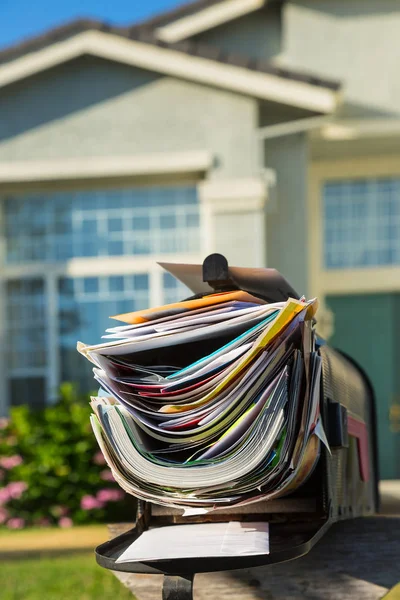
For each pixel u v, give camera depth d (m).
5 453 5.80
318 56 7.45
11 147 6.80
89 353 1.16
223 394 1.09
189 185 6.93
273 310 1.11
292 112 6.85
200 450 1.11
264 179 6.61
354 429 1.56
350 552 1.43
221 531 1.15
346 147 7.46
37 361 6.98
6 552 4.66
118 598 3.25
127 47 6.55
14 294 7.02
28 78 6.79
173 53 6.52
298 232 6.95
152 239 6.94
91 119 6.75
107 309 6.94
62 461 5.69
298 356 1.11
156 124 6.71
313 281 7.82
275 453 1.07
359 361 7.89
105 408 1.13
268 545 1.06
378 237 7.84
